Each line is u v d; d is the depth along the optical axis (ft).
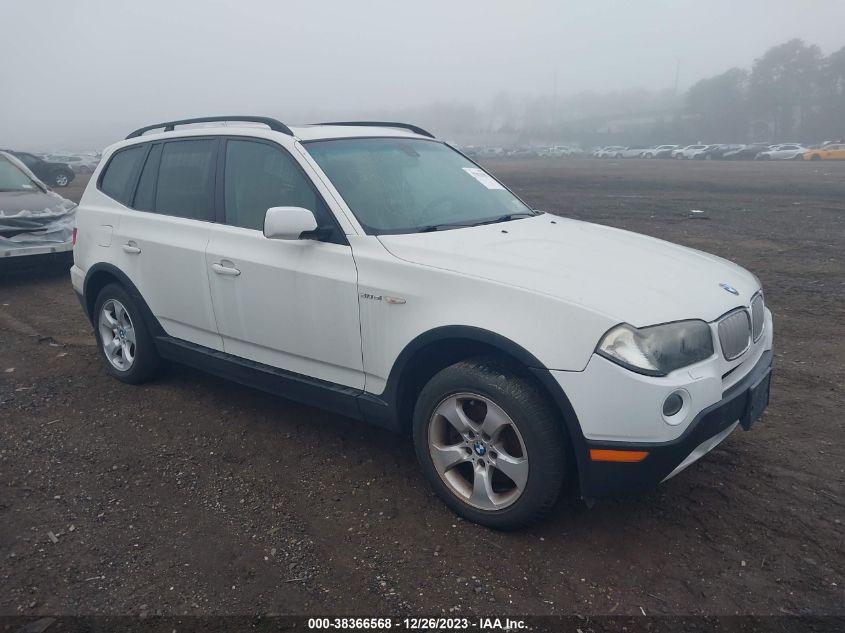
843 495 11.84
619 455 9.61
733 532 10.89
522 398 10.11
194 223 14.73
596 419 9.61
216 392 16.87
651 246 13.01
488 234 12.37
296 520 11.46
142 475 12.95
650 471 9.64
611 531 10.99
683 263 11.99
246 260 13.32
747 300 11.42
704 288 11.02
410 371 11.57
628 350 9.50
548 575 10.00
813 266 30.30
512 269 10.69
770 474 12.55
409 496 12.16
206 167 14.88
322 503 11.96
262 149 13.92
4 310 25.09
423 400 11.28
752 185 79.61
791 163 146.41
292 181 13.20
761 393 11.30
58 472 13.06
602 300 9.87
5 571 10.18
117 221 16.60
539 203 61.41
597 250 12.00
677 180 92.43
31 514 11.65
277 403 16.19
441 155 15.56
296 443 14.20
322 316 12.33
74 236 18.13
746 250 34.45
